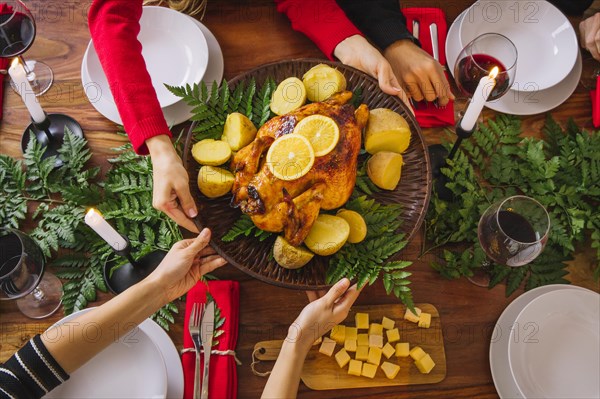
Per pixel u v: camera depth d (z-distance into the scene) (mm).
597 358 785
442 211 856
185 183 763
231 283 813
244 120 802
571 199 859
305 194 742
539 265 841
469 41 944
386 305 825
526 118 928
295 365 717
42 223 829
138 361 748
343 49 907
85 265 812
